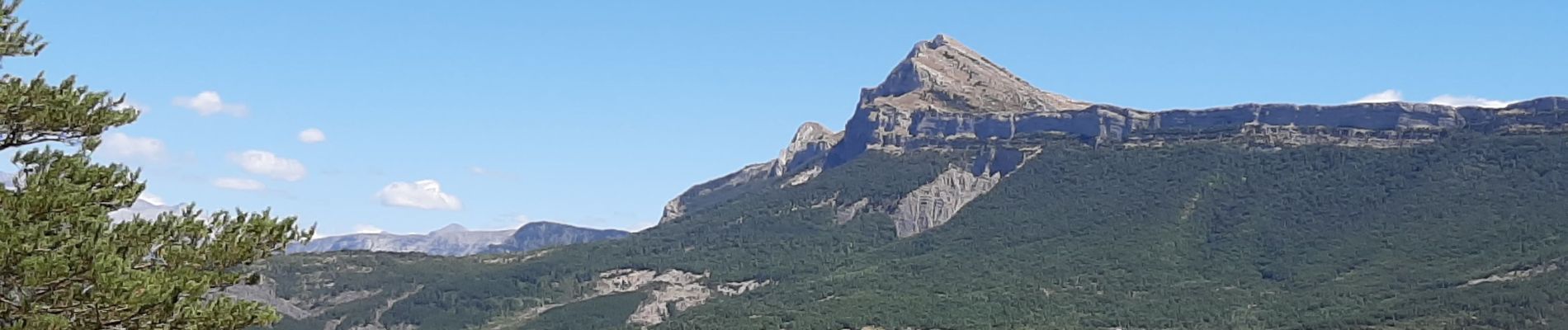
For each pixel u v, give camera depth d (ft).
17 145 136.77
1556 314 636.48
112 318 121.90
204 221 137.49
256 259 141.90
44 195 125.39
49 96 134.72
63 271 116.47
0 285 119.24
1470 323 640.58
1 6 136.77
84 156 138.82
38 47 140.46
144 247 131.75
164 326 125.70
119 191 137.90
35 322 116.78
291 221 143.43
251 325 135.13
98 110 139.03
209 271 137.49
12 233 117.60
